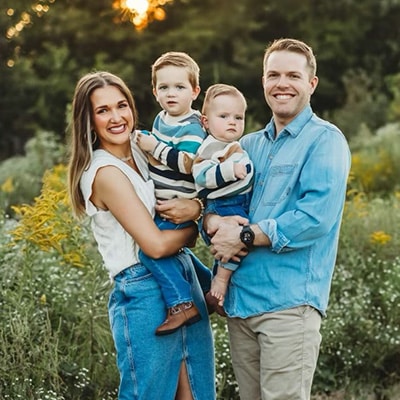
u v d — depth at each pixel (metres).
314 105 28.11
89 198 4.80
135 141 4.82
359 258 7.98
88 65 27.28
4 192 13.63
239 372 5.05
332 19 28.62
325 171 4.66
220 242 4.75
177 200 4.78
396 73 28.33
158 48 26.91
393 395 6.88
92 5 27.28
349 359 7.05
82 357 6.37
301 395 4.80
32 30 27.41
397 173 15.00
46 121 25.94
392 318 7.31
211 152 4.73
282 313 4.75
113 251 4.84
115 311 4.86
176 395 4.98
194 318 4.78
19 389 5.86
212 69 26.62
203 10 27.77
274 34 28.78
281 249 4.66
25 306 6.14
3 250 6.68
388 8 28.27
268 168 4.86
